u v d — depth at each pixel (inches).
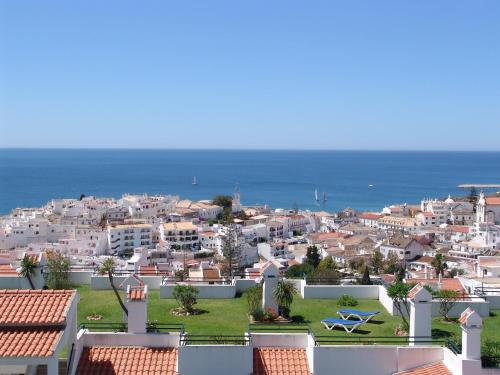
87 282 1756.9
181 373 1058.7
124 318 1378.0
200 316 1445.6
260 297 1473.9
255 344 1148.5
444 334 1332.4
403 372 1103.6
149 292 1668.3
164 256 6919.3
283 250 7844.5
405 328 1327.5
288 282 1614.2
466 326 1059.9
